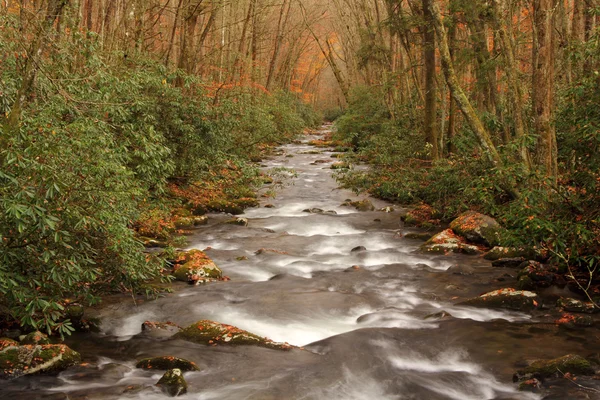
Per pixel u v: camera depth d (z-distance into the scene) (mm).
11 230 5676
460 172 14305
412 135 20531
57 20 10477
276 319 7551
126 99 11742
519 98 11305
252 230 13188
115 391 5340
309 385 5590
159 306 7879
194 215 14391
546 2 9836
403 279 9406
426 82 19047
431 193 15430
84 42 10266
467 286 8969
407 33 21016
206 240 12148
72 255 5816
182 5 20625
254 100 27516
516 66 12711
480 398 5395
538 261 9758
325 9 46562
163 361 5914
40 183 5441
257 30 35156
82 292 7027
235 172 16969
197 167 15234
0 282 5492
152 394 5320
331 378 5754
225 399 5273
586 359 5934
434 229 13422
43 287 6148
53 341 6508
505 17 14000
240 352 6340
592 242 8445
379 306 8102
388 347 6523
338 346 6512
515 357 6262
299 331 7184
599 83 8734
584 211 8602
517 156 10773
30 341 5977
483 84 15703
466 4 14945
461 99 11242
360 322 7477
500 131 14680
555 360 5836
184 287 8781
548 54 9852
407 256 10953
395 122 24156
